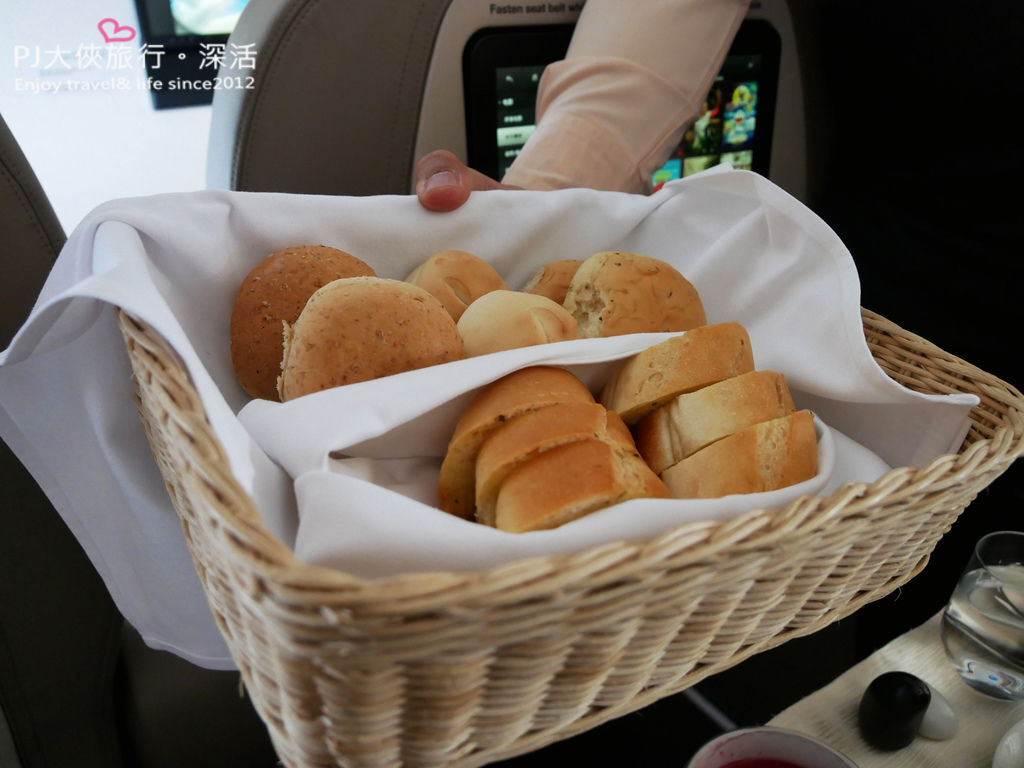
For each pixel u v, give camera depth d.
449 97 0.92
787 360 0.62
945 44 0.88
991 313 0.92
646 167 0.94
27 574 0.75
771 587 0.42
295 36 0.80
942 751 0.58
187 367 0.39
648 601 0.35
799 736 0.49
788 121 1.14
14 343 0.44
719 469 0.48
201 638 0.61
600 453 0.43
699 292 0.68
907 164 0.99
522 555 0.38
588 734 0.65
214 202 0.58
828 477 0.48
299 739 0.34
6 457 0.70
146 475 0.55
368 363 0.49
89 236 0.51
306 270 0.56
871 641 0.96
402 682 0.31
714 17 0.91
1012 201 0.89
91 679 0.83
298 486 0.41
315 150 0.88
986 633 0.60
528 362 0.49
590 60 0.90
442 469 0.48
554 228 0.69
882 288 1.03
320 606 0.27
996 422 0.54
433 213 0.65
